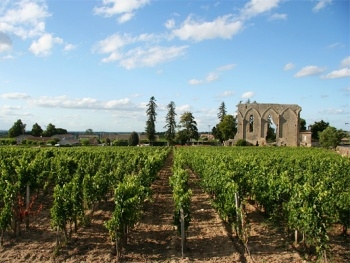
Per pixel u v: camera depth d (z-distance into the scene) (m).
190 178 27.53
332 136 72.75
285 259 9.50
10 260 9.43
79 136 144.38
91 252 10.06
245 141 81.88
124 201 10.17
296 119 82.38
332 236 11.54
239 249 10.41
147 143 112.50
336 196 12.04
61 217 10.34
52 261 9.39
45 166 19.70
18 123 130.00
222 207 12.98
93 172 19.91
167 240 11.30
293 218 10.10
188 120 106.56
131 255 9.91
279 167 21.38
